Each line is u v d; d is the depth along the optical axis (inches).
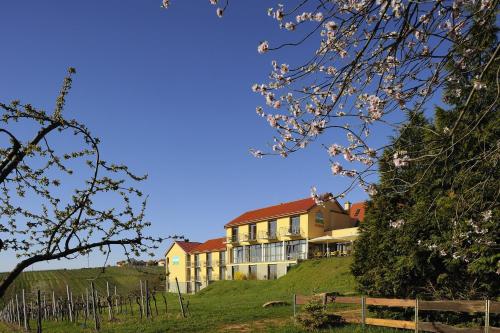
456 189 321.1
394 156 215.6
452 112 395.2
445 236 436.5
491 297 444.8
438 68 202.7
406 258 507.2
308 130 244.5
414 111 216.5
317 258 1841.8
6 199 175.3
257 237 2256.4
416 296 490.6
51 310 1245.7
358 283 601.0
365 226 596.4
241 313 764.0
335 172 240.8
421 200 461.1
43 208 178.4
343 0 209.6
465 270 465.7
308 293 1242.0
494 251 407.5
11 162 162.6
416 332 447.2
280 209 2201.0
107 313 1123.3
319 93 228.4
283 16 224.4
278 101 263.9
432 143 211.0
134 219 180.4
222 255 2650.1
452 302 418.9
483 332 397.4
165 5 237.3
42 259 160.9
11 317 1175.0
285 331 545.6
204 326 646.5
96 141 179.6
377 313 558.9
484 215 340.8
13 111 163.9
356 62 203.3
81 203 175.8
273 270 2158.0
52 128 170.7
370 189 239.1
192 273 2883.9
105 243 172.9
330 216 2076.8
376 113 233.1
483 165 251.1
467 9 207.9
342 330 521.0
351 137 248.8
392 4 197.3
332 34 219.3
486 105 236.4
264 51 250.7
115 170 182.1
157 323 705.0
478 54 206.7
